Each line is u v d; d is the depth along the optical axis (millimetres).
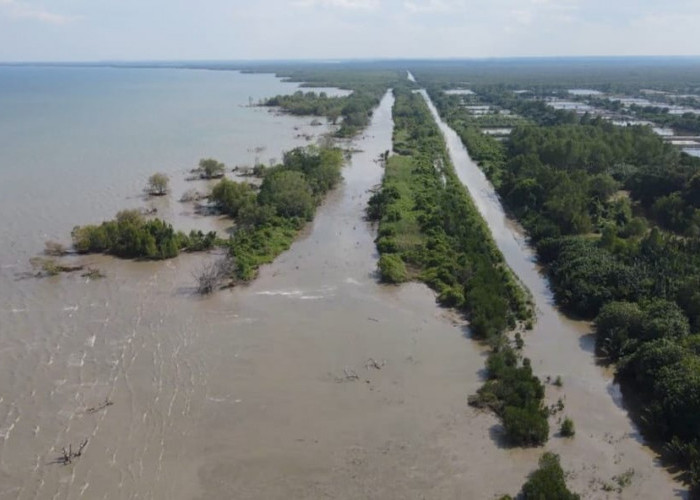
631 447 37531
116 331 50688
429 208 80625
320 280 61719
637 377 43438
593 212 80125
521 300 56344
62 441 37406
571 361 47688
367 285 60625
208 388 43094
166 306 55438
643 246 63719
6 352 46969
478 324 50594
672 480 34656
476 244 68125
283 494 33531
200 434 38312
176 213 83000
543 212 80438
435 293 59000
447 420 39938
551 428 39188
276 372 45188
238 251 66125
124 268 64125
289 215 79438
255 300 56938
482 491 33781
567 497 31406
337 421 39750
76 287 59031
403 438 38156
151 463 35750
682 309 50656
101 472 34969
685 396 37562
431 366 46250
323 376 44750
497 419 40031
